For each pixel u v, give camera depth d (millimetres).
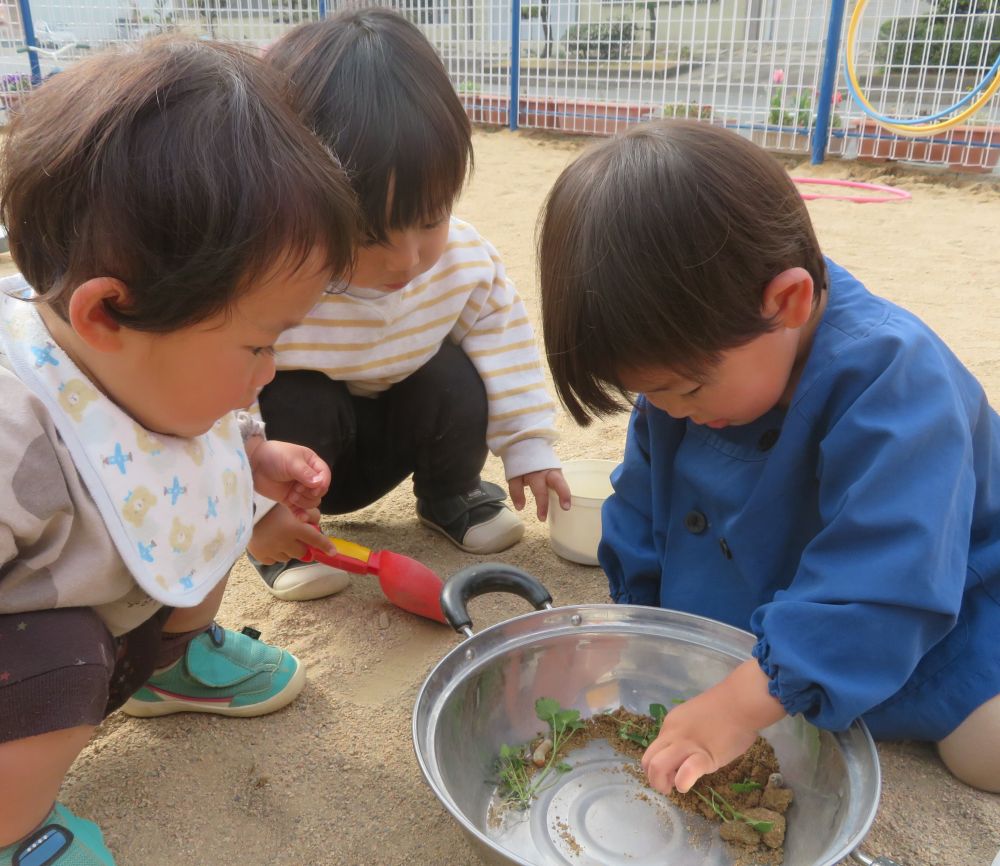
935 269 3414
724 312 969
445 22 7031
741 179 990
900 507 966
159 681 1191
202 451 1050
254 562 1543
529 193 4883
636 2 6109
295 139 836
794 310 1003
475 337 1612
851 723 1000
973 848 1020
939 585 957
